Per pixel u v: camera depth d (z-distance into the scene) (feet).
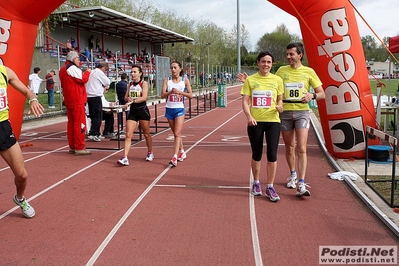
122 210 17.29
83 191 20.08
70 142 29.45
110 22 96.73
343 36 25.21
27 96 15.33
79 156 28.78
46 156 28.84
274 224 15.67
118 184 21.30
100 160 27.35
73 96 28.19
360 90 25.66
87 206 17.81
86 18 91.50
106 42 118.32
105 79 35.19
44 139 36.81
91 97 35.01
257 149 18.48
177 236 14.51
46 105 62.69
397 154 27.68
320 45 24.50
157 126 44.75
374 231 14.93
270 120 17.99
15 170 15.26
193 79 143.54
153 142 35.04
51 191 20.08
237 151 30.48
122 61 109.81
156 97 89.76
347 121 25.82
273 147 18.07
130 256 12.92
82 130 28.86
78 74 27.91
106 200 18.65
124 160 25.36
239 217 16.43
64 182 21.72
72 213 16.94
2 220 16.15
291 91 19.07
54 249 13.47
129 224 15.69
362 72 25.80
